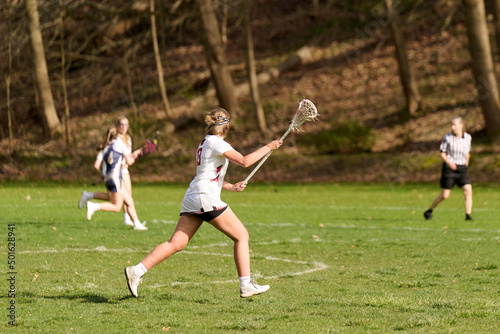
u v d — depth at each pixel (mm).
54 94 62281
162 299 9703
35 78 55000
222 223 9133
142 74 64312
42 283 10828
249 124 54875
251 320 8312
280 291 10391
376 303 9359
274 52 65000
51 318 8359
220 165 9148
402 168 43906
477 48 43594
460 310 8883
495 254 14648
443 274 12031
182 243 9305
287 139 51625
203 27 54094
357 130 48312
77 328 7875
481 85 43906
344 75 59094
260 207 27922
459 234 18516
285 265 13188
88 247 15273
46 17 61094
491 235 18281
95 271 12148
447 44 58344
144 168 50281
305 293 10227
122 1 63531
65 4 59031
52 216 22484
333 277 11773
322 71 60406
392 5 51156
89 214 17125
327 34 65062
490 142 44062
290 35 66438
